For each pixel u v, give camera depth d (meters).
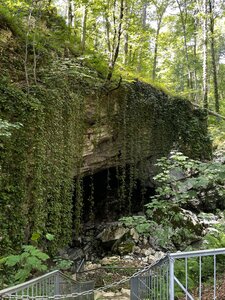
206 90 15.59
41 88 7.65
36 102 7.24
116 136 10.94
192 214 10.78
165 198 10.02
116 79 10.73
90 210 12.74
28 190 6.95
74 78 9.26
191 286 5.23
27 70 7.82
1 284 5.37
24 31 8.46
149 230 8.03
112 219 12.92
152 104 12.18
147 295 4.37
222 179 7.19
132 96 11.37
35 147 7.05
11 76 7.43
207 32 17.22
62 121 8.38
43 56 8.44
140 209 12.98
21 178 6.65
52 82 8.24
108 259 10.24
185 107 13.37
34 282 3.23
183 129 13.02
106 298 7.41
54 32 10.67
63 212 8.26
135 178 12.02
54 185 7.78
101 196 13.16
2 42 7.43
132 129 11.34
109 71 10.34
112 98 10.69
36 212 6.98
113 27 10.23
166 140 12.52
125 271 9.36
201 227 10.01
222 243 6.82
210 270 6.04
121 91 10.92
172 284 3.11
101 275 9.13
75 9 11.62
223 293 4.62
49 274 3.79
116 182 12.95
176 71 24.72
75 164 9.38
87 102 9.86
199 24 19.73
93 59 10.83
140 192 13.15
